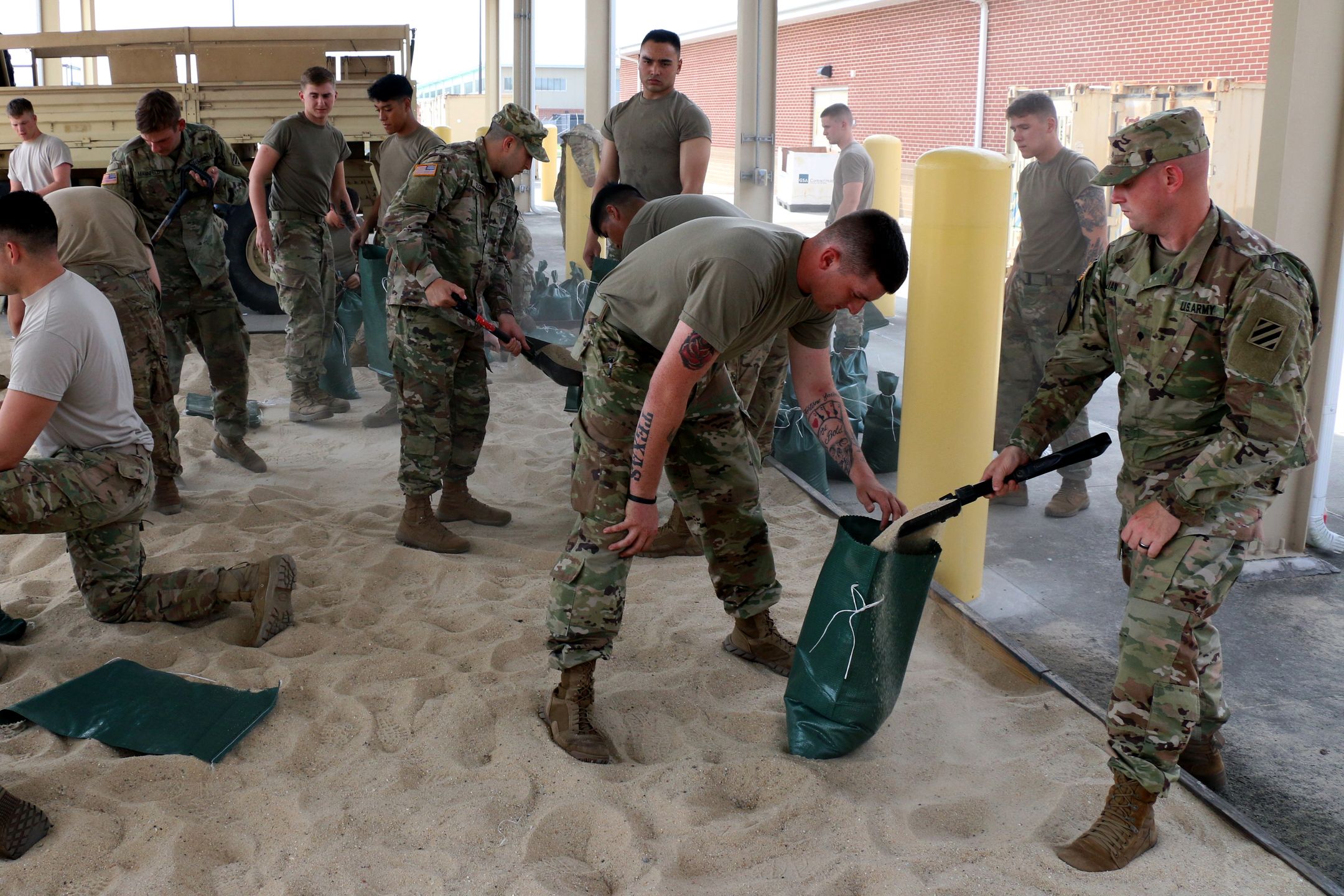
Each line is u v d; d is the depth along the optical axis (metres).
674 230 2.69
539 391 7.16
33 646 3.39
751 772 2.74
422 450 4.25
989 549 4.59
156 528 4.48
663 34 5.17
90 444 3.32
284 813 2.57
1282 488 2.34
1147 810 2.40
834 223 2.48
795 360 3.01
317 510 4.82
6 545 4.36
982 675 3.41
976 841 2.48
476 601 3.84
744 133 6.76
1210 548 2.31
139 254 4.48
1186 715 2.33
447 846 2.46
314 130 6.14
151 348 4.51
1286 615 3.87
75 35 8.80
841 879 2.32
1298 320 2.18
